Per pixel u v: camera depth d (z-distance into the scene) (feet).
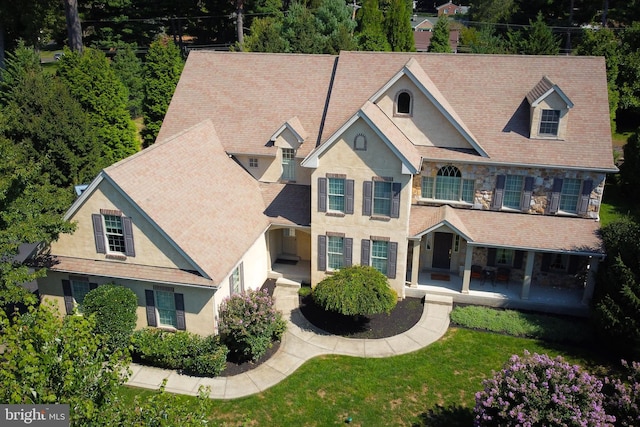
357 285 86.33
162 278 79.20
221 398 74.33
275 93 111.65
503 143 97.30
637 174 130.52
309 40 186.60
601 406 59.11
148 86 152.35
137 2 222.48
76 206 80.79
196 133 102.12
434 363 81.46
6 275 72.43
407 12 201.26
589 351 83.76
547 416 55.93
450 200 101.86
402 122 99.55
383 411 72.28
